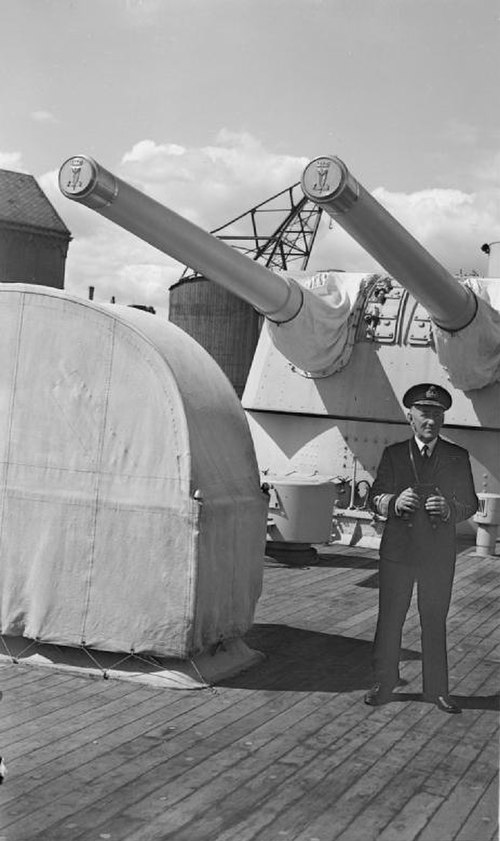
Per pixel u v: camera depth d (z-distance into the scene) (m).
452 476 4.95
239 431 5.82
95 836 3.46
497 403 9.36
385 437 9.79
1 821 3.55
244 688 5.19
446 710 4.85
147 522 5.16
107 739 4.35
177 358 5.51
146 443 5.20
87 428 5.29
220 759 4.17
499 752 4.32
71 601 5.28
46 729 4.43
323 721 4.68
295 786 3.92
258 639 6.21
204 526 5.14
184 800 3.77
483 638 6.33
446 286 7.16
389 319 9.68
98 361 5.29
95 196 5.79
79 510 5.27
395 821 3.63
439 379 9.51
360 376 9.72
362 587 7.94
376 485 5.02
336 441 9.98
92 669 5.28
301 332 8.96
